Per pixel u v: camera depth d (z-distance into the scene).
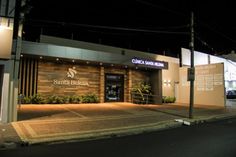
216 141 9.66
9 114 12.20
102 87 23.44
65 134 10.11
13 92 12.34
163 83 28.45
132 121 14.16
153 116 16.53
